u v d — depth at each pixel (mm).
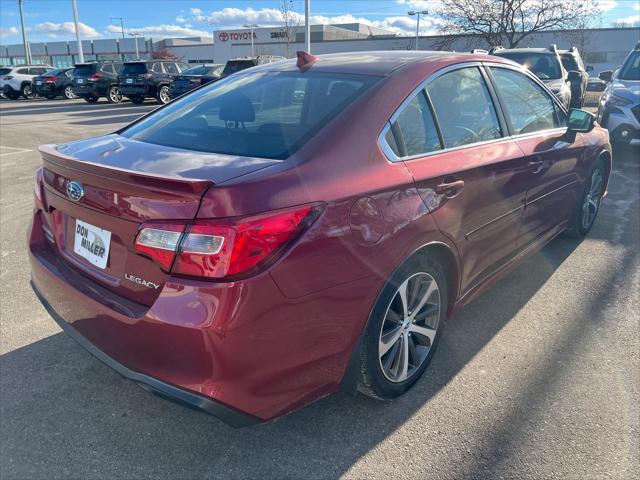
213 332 1788
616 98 8172
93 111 19094
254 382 1907
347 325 2148
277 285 1865
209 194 1810
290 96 2615
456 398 2637
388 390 2523
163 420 2514
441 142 2695
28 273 4191
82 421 2500
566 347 3080
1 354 3035
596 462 2215
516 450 2285
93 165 2061
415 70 2688
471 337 3203
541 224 3764
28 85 26281
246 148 2299
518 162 3180
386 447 2318
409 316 2561
